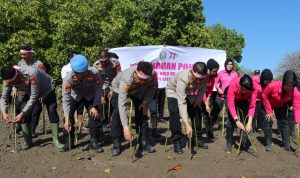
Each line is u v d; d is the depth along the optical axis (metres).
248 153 7.58
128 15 16.81
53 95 7.49
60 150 7.25
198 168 6.59
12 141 7.90
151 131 8.80
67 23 15.14
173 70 10.75
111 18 16.16
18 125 8.52
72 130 7.39
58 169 6.38
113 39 16.06
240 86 6.91
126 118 6.39
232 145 7.93
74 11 15.54
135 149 7.37
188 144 7.82
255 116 9.41
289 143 7.88
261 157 7.38
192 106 7.39
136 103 7.10
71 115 7.29
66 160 6.80
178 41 17.41
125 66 10.78
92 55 15.36
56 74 15.30
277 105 7.80
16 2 15.49
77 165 6.57
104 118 8.46
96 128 7.24
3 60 14.73
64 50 15.41
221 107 9.12
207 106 8.44
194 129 7.61
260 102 8.50
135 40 16.67
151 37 17.14
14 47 14.66
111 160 6.84
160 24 17.56
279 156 7.50
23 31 14.86
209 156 7.27
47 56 15.23
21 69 7.05
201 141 7.77
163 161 6.85
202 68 6.47
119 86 6.43
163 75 10.73
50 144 7.76
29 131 7.39
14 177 6.04
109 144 7.88
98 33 16.03
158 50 10.70
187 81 6.63
